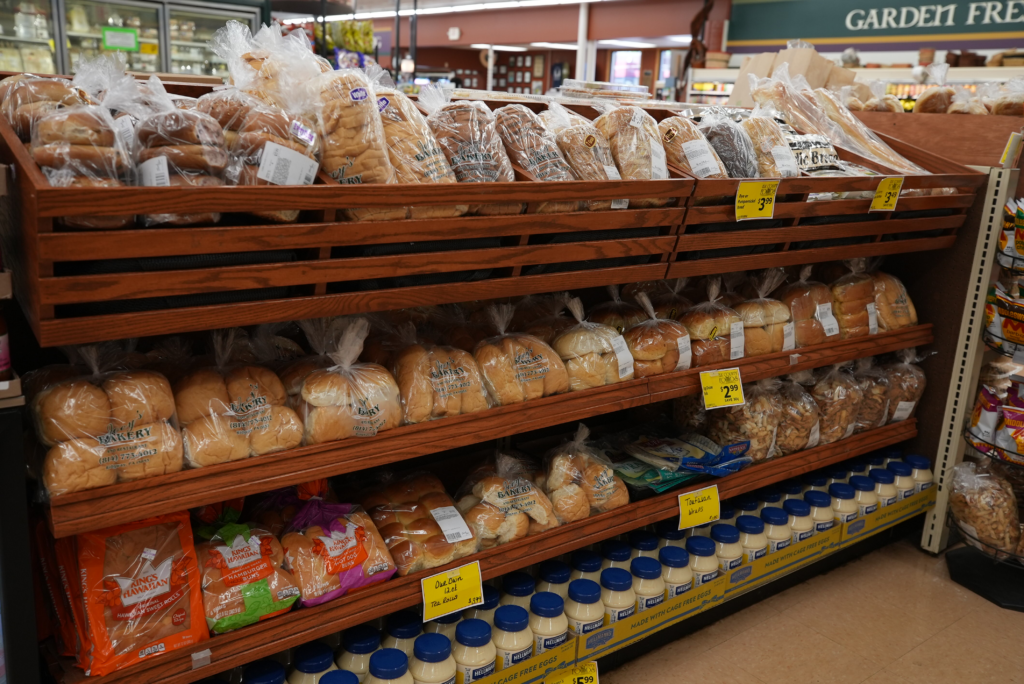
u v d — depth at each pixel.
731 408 2.38
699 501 2.16
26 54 5.08
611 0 11.59
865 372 2.82
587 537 1.93
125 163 1.17
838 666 2.19
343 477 2.02
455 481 2.26
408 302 1.50
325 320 1.66
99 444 1.25
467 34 14.05
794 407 2.47
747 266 2.11
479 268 1.55
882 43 9.14
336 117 1.39
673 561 2.10
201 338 1.72
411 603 1.63
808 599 2.54
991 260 2.66
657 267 1.90
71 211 1.06
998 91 3.20
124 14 5.33
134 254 1.14
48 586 1.39
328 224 1.31
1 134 1.22
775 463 2.42
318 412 1.48
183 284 1.21
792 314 2.44
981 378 2.89
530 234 1.60
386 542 1.67
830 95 2.80
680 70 8.02
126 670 1.31
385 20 15.51
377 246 1.41
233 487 1.38
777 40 10.04
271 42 1.53
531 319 2.12
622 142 1.89
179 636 1.36
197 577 1.40
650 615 2.04
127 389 1.31
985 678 2.18
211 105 1.32
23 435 1.32
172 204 1.14
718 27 10.56
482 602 1.72
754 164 2.14
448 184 1.43
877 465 2.88
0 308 1.16
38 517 1.44
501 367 1.77
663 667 2.15
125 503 1.27
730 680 2.11
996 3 8.23
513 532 1.80
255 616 1.42
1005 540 2.63
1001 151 2.79
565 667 1.86
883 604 2.53
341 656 1.66
